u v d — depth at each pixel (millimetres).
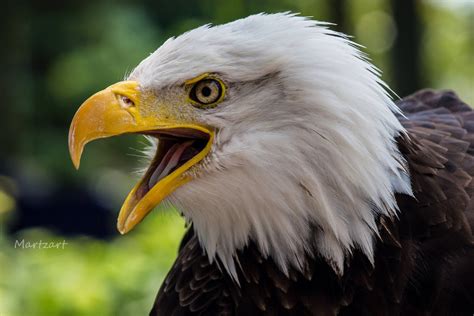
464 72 31547
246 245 5730
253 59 5508
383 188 5438
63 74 27766
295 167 5422
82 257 12789
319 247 5551
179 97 5598
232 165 5504
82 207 21375
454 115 6996
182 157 5793
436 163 5824
